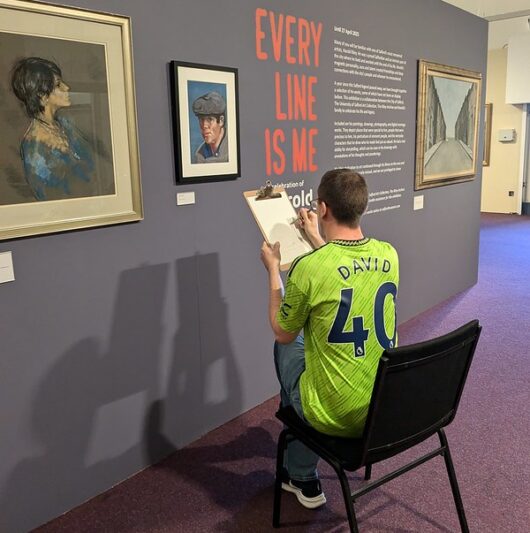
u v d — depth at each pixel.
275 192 2.15
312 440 1.72
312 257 1.64
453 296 4.89
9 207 1.76
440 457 2.40
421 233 4.25
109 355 2.15
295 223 2.13
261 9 2.56
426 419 1.66
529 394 2.99
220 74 2.38
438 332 3.96
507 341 3.76
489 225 8.95
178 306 2.40
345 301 1.60
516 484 2.21
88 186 1.97
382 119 3.56
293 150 2.86
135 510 2.09
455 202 4.70
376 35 3.38
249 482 2.25
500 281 5.39
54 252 1.92
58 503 2.06
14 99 1.72
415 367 1.50
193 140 2.32
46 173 1.84
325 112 3.04
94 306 2.08
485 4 6.38
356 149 3.35
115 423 2.22
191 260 2.43
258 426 2.70
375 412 1.50
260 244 2.76
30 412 1.93
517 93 9.29
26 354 1.89
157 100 2.18
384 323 1.68
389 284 1.69
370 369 1.65
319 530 1.96
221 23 2.38
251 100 2.58
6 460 1.89
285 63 2.73
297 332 1.74
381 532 1.94
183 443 2.52
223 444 2.54
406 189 3.97
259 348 2.86
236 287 2.67
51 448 2.01
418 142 3.98
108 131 2.00
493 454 2.42
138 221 2.18
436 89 4.10
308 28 2.84
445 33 4.16
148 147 2.18
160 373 2.37
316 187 3.05
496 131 10.10
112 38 1.95
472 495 2.14
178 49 2.22
